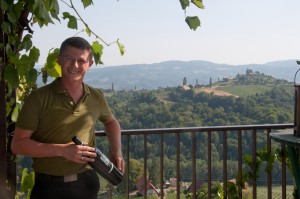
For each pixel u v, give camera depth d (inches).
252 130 157.9
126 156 147.3
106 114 109.7
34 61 98.5
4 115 101.7
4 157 102.8
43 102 95.4
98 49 111.0
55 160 97.2
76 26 108.6
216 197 160.4
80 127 99.1
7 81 98.0
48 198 97.9
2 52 99.1
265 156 159.3
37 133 96.9
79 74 97.9
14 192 110.4
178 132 150.5
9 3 98.7
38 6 96.1
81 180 99.8
